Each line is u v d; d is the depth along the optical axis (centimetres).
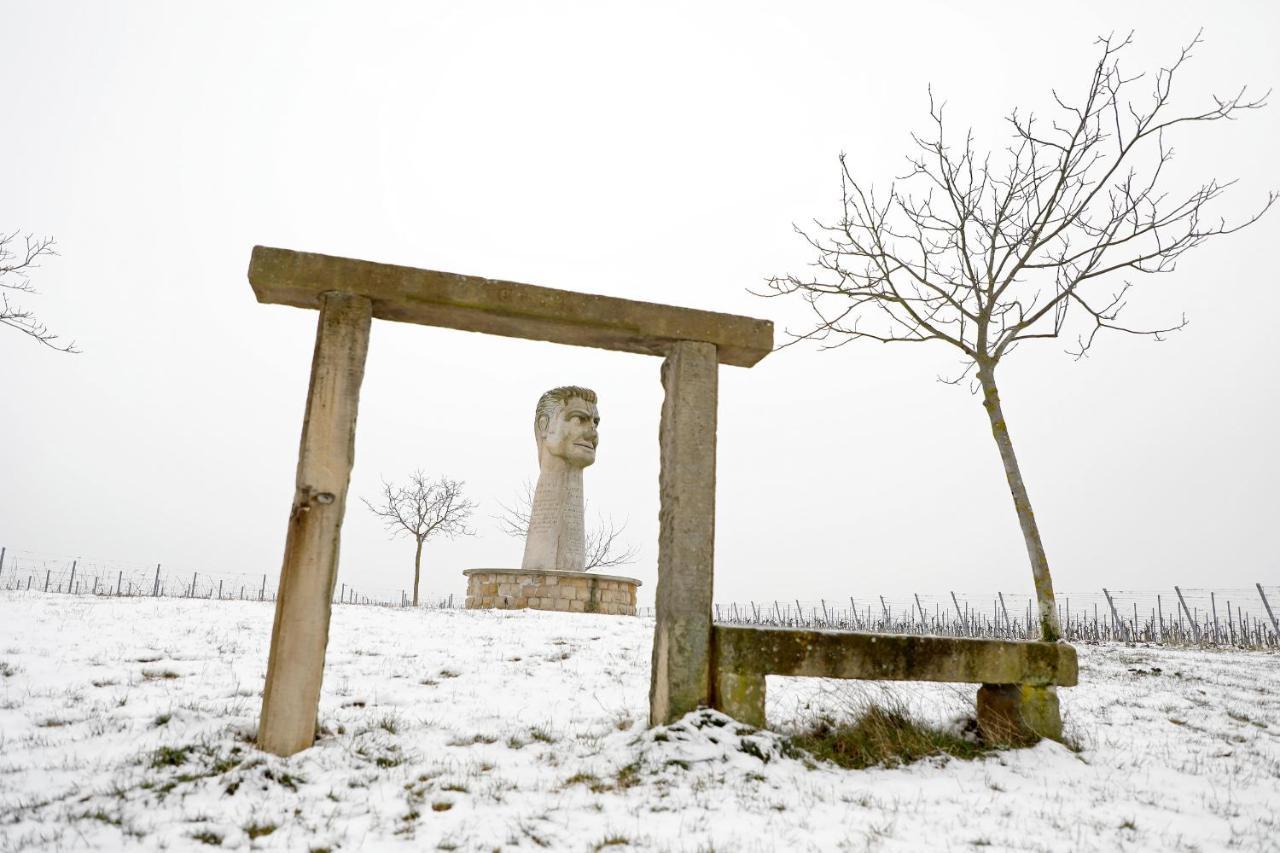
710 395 698
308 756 544
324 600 570
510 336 713
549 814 479
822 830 474
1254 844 485
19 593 1346
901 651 677
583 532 1775
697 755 577
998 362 825
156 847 409
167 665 838
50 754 536
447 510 2602
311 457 582
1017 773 620
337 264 618
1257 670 1341
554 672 945
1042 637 733
